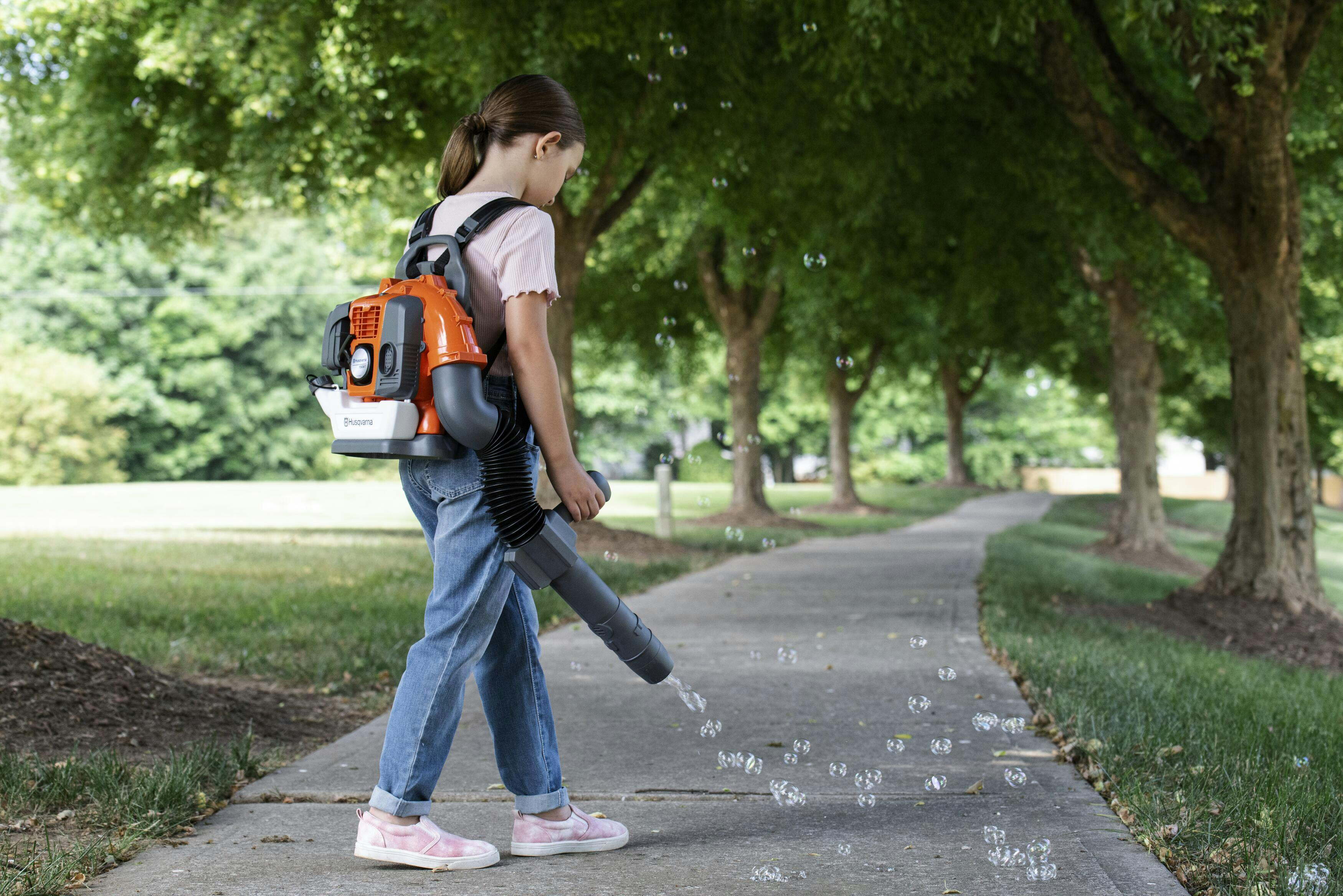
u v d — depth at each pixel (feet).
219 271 151.53
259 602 23.25
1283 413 29.81
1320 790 8.99
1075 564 43.86
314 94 36.86
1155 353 55.36
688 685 14.98
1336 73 31.68
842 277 52.39
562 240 41.68
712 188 42.73
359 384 6.68
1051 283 53.93
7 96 44.21
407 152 41.83
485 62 28.04
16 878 6.70
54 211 49.03
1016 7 23.48
